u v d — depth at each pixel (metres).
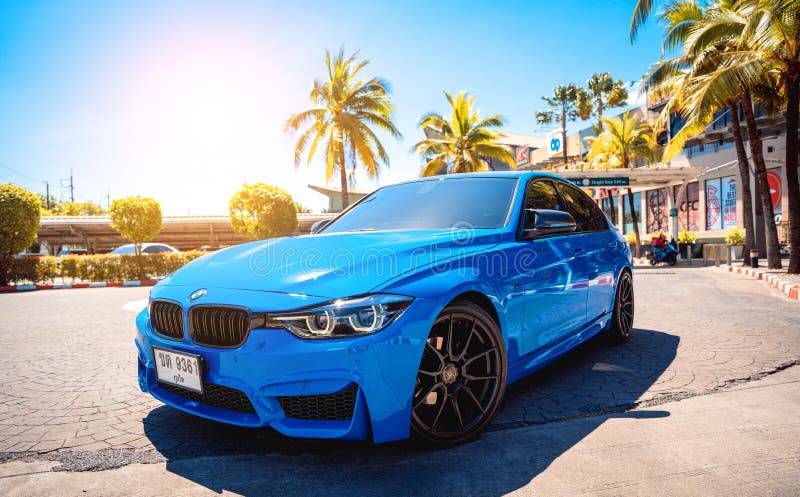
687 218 23.95
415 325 1.90
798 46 9.72
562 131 35.75
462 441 2.16
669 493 1.73
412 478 1.87
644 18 11.84
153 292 2.41
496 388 2.27
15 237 13.65
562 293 2.90
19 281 14.48
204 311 2.04
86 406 2.85
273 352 1.82
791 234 10.41
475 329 2.21
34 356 4.22
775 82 11.67
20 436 2.39
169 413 2.70
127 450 2.20
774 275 10.16
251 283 2.04
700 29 10.78
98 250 32.91
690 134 12.30
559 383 3.04
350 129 20.22
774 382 3.01
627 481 1.82
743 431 2.27
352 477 1.89
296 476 1.91
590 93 39.88
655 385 2.98
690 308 6.16
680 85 13.06
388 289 1.90
